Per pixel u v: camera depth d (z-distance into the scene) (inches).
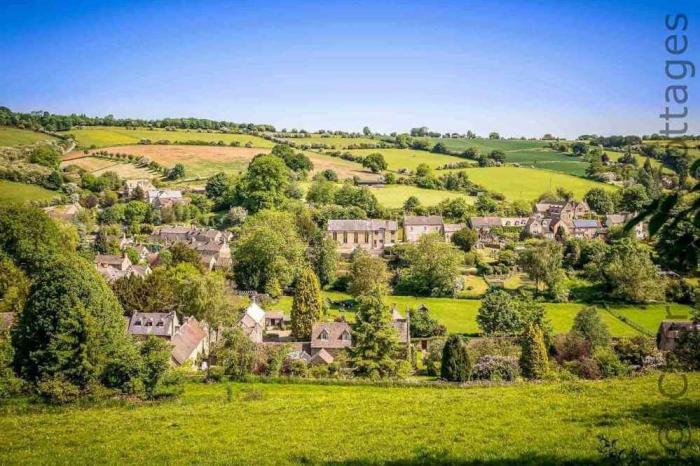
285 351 3038.9
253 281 4950.8
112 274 4650.6
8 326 2898.6
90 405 2116.1
